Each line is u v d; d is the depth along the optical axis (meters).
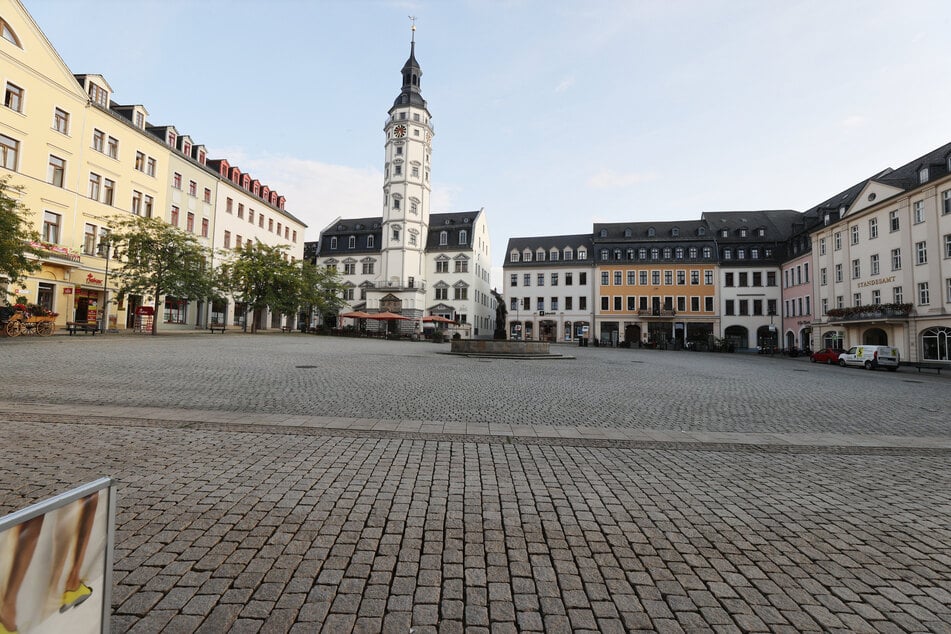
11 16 28.06
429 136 66.69
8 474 4.64
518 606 2.75
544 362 22.52
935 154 36.19
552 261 66.12
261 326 54.84
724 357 38.56
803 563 3.36
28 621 1.20
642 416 9.07
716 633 2.56
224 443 6.08
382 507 4.13
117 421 7.09
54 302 30.67
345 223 76.12
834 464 5.99
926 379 22.11
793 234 56.09
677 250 62.50
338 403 9.38
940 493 4.93
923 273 32.84
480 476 5.07
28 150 29.06
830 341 42.84
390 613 2.64
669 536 3.74
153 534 3.50
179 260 31.91
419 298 63.56
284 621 2.54
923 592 3.02
